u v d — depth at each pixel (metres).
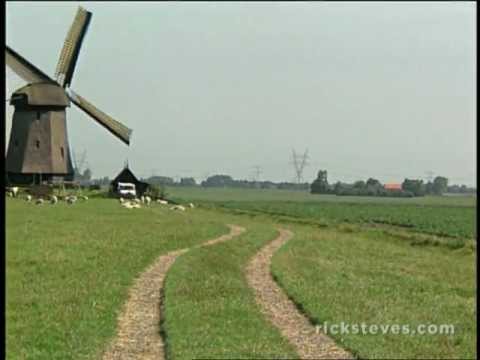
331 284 24.30
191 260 28.30
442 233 60.53
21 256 26.58
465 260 35.88
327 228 61.34
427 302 21.44
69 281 22.55
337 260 33.53
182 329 16.06
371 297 21.92
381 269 30.50
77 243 31.66
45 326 16.38
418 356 14.91
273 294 22.06
